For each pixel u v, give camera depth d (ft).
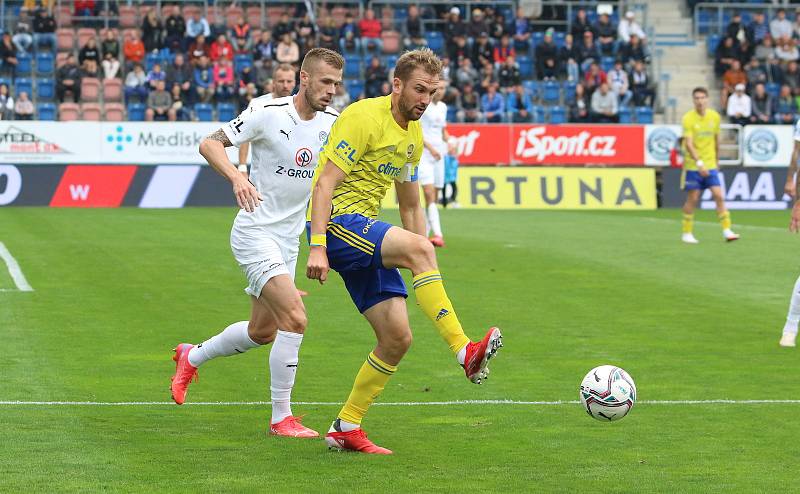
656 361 72.59
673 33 269.03
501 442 51.78
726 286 106.11
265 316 54.90
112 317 86.58
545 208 223.71
